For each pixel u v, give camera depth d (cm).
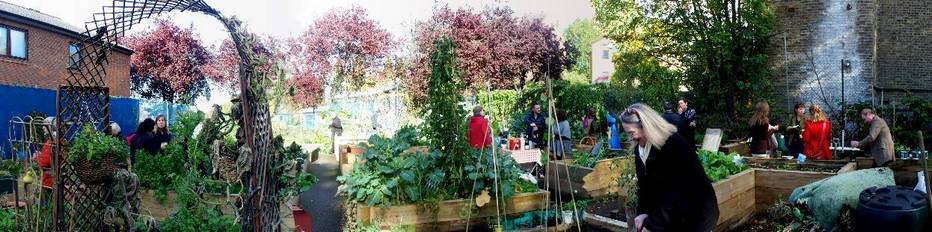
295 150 488
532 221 692
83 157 470
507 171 702
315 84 2878
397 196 668
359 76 2969
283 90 443
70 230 487
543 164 1037
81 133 486
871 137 855
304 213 646
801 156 976
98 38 497
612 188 942
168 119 2377
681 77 1828
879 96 1711
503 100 2111
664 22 1805
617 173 961
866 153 1124
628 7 1864
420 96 2405
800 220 607
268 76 429
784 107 1717
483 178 690
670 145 407
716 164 755
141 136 932
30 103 1684
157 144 934
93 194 496
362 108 2656
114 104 2067
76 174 474
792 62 1717
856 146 888
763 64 1711
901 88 1766
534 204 712
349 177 699
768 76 1736
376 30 2952
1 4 1912
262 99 422
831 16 1677
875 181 517
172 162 761
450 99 708
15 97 1622
